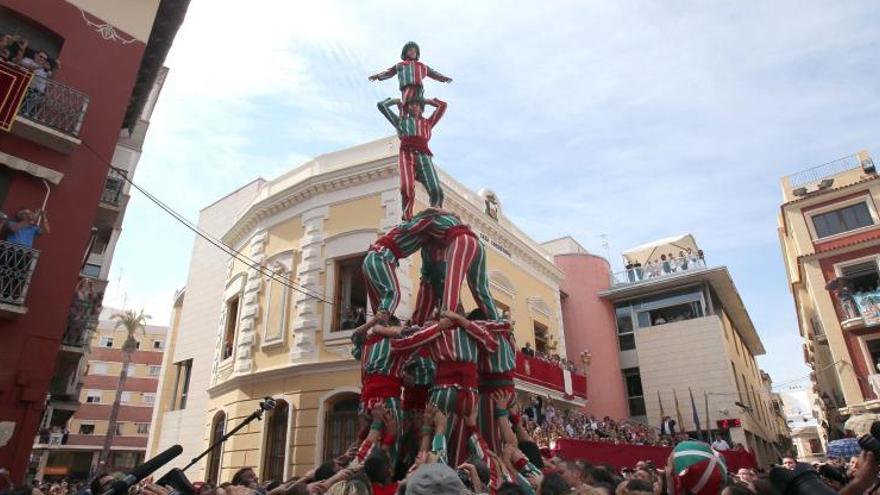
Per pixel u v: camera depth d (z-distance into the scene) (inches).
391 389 254.7
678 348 1052.5
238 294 832.3
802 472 88.7
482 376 269.3
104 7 523.2
